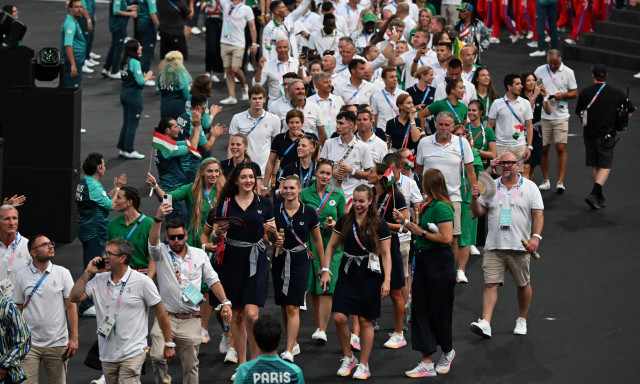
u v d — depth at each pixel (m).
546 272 39.16
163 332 27.14
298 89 40.94
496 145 45.38
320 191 33.09
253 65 70.25
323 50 58.47
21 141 40.66
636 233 43.28
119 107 60.91
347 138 37.12
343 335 30.27
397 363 31.61
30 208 41.06
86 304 35.03
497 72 68.44
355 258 29.77
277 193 34.28
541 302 36.44
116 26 66.06
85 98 62.41
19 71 41.38
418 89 45.47
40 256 27.72
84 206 35.00
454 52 56.03
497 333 33.91
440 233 29.98
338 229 30.20
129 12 66.25
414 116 40.56
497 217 33.09
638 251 41.28
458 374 30.83
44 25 78.81
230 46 60.88
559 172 48.38
